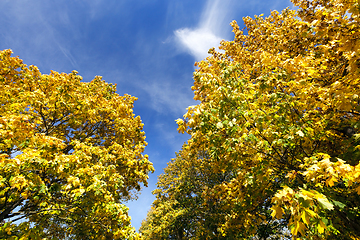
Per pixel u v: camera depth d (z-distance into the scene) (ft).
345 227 11.84
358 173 7.04
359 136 10.84
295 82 12.25
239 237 18.84
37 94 21.68
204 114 12.98
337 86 10.25
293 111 13.12
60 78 24.86
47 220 20.30
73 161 14.92
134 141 34.55
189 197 49.32
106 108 31.65
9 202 14.97
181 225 47.85
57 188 13.51
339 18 9.98
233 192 16.78
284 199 6.40
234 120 12.53
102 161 23.24
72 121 24.20
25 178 11.91
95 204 17.10
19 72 24.84
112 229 18.04
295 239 11.74
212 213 33.91
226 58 28.86
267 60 14.47
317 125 12.67
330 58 13.42
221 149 13.43
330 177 7.96
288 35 17.53
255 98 15.01
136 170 27.89
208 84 15.11
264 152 12.82
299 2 19.77
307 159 11.32
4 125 12.41
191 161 47.65
